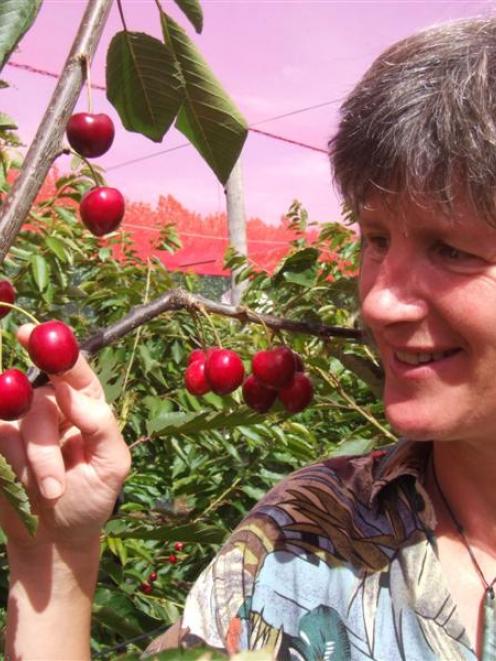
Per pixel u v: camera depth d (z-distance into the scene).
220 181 0.65
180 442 1.33
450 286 0.44
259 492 1.35
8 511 0.49
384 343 0.48
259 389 0.70
